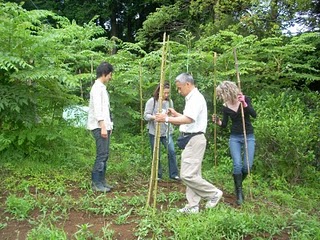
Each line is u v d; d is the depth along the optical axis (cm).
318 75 1094
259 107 754
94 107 539
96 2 2258
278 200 576
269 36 1116
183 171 470
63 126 686
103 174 566
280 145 670
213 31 1238
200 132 468
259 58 995
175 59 949
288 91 907
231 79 912
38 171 618
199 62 883
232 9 1276
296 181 680
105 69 546
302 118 705
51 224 429
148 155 770
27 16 642
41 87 662
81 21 2214
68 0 2238
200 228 407
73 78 648
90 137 769
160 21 1536
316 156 711
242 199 529
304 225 451
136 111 896
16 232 421
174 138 779
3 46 623
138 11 2269
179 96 834
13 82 646
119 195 537
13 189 543
